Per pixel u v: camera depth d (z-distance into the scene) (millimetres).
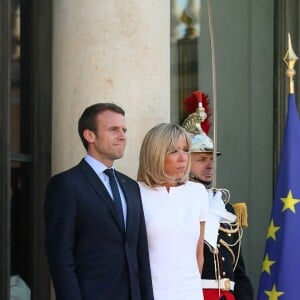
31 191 11367
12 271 11344
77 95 11258
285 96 15648
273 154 15664
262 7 15891
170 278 9359
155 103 11531
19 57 11523
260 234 15602
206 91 15320
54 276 8555
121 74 11250
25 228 11391
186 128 11258
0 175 10273
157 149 9555
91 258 8703
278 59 15727
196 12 15336
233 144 15516
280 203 11680
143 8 11445
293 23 15742
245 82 15773
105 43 11219
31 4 11570
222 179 15344
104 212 8789
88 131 9188
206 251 10430
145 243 9250
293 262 11445
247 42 15883
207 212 9852
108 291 8680
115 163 11180
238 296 10844
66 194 8703
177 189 9672
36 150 11398
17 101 11461
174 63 14969
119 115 9219
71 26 11359
